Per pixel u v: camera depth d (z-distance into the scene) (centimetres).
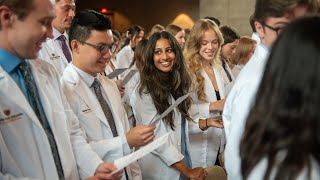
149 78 197
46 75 129
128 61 485
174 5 1133
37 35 105
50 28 113
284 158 71
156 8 1157
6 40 107
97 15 153
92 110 156
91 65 155
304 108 68
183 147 210
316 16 75
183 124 208
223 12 861
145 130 153
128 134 154
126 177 167
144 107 197
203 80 236
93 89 164
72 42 157
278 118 71
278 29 99
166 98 196
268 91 74
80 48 154
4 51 109
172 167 193
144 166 197
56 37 242
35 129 112
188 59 241
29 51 108
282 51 73
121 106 174
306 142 68
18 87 109
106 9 1198
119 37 570
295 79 70
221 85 250
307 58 69
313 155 70
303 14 96
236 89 111
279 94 72
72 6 243
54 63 234
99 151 152
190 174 187
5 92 106
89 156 138
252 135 78
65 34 250
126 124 174
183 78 203
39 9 104
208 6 885
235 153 103
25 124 110
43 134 113
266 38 104
